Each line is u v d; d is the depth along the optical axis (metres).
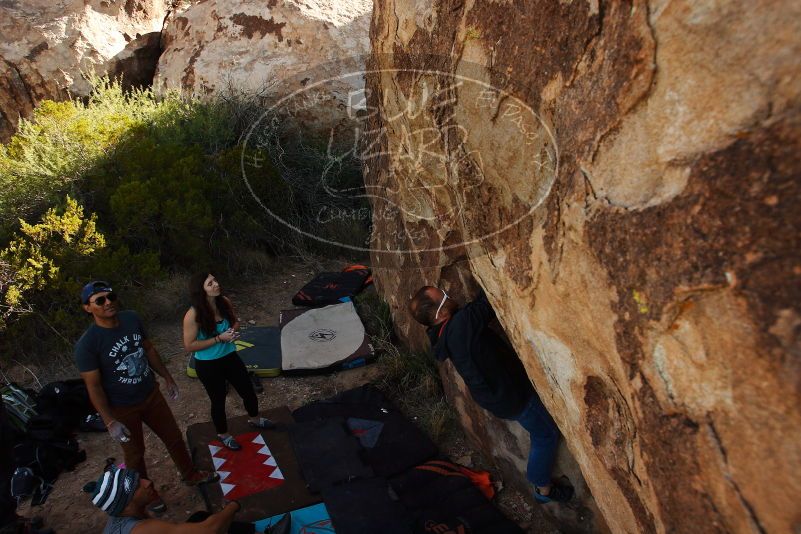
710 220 1.28
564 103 1.93
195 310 4.03
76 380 4.96
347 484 4.04
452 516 3.79
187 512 4.05
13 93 9.21
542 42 2.07
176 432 3.97
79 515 4.03
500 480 4.15
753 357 1.19
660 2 1.46
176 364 5.66
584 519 3.49
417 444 4.49
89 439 4.74
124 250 6.20
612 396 1.91
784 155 1.13
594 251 1.75
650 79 1.49
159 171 7.10
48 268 5.81
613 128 1.64
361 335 5.93
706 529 1.42
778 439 1.16
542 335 2.35
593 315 1.83
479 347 3.22
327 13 8.86
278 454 4.45
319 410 4.94
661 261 1.44
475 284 4.05
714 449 1.34
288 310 6.49
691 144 1.36
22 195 6.68
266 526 3.78
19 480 4.15
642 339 1.55
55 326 5.70
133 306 6.13
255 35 8.89
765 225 1.16
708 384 1.33
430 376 5.13
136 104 8.93
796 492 1.13
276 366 5.55
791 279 1.11
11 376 5.43
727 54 1.27
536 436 3.33
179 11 10.25
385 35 3.94
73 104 8.81
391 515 3.77
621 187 1.61
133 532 2.65
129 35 10.04
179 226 6.73
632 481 1.83
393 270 5.66
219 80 8.82
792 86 1.13
